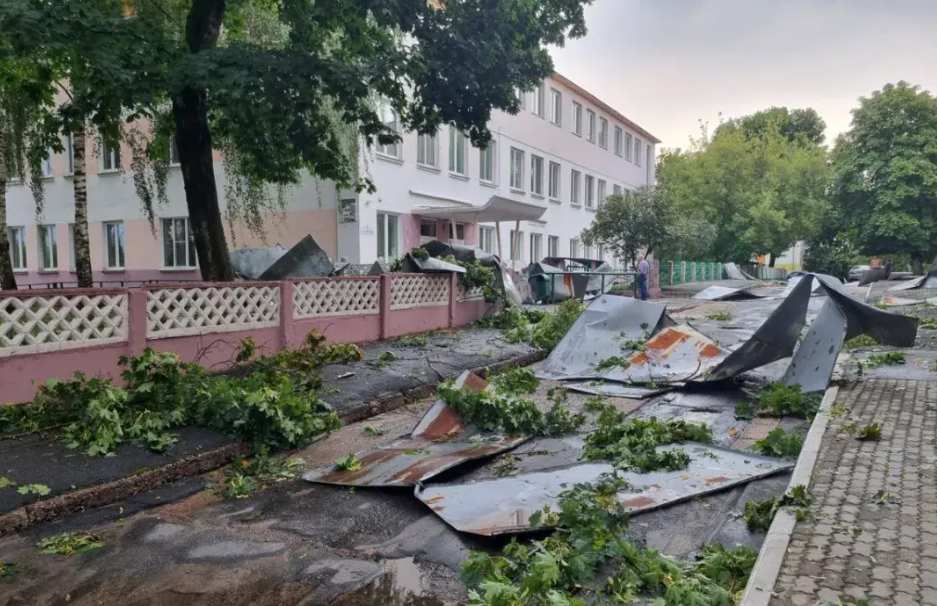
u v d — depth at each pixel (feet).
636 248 90.63
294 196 60.85
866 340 35.55
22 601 10.95
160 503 15.67
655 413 23.73
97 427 18.16
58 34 24.63
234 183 56.95
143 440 18.28
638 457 17.30
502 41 34.14
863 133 134.62
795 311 25.07
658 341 31.27
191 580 11.64
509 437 20.39
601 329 33.14
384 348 34.50
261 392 20.26
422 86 34.73
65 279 77.20
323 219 59.98
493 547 12.76
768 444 18.67
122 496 15.92
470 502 14.67
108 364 22.82
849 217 140.56
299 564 12.24
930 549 11.30
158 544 13.23
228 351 27.55
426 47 32.86
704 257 141.69
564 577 10.89
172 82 27.45
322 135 37.24
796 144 162.09
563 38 36.17
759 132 213.25
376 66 31.01
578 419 22.16
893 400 22.47
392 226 65.21
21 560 12.54
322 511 14.97
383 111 55.16
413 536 13.43
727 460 17.44
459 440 20.29
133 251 70.33
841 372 27.35
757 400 25.13
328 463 18.66
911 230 129.08
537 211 63.62
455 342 37.50
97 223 72.18
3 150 41.24
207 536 13.64
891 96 132.05
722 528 13.50
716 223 136.05
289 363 27.84
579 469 16.92
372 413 24.50
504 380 28.53
